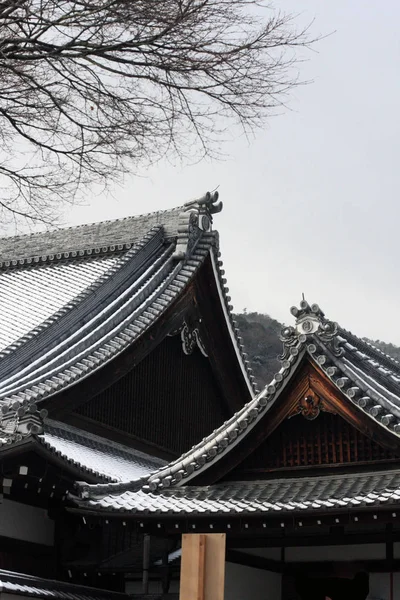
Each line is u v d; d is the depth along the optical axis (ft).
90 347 73.92
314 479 51.93
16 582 54.34
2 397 65.62
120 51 30.07
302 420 52.75
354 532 51.98
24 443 55.11
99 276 88.17
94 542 63.57
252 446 53.36
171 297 80.79
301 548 54.34
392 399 50.93
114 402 75.97
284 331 52.54
